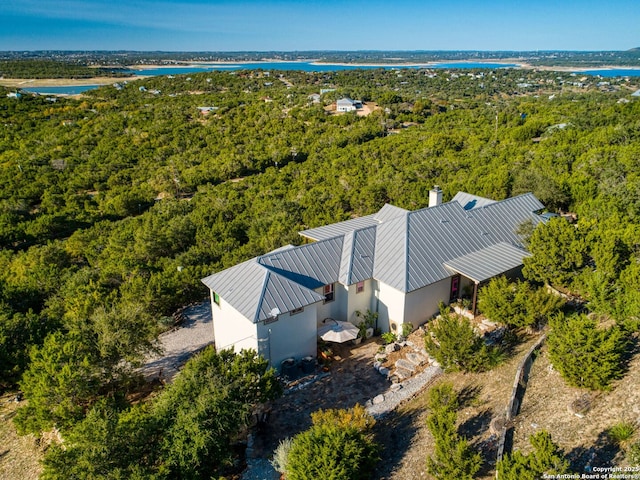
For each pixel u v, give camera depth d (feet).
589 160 168.86
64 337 68.95
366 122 361.30
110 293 93.71
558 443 45.78
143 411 54.49
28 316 81.10
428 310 84.33
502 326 76.59
